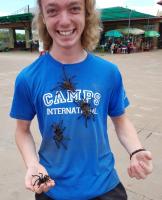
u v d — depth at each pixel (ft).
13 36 59.82
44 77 2.81
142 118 9.66
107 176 2.94
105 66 2.91
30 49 53.67
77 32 2.78
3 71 22.18
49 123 2.80
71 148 2.78
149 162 2.81
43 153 2.93
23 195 5.51
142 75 19.47
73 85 2.78
